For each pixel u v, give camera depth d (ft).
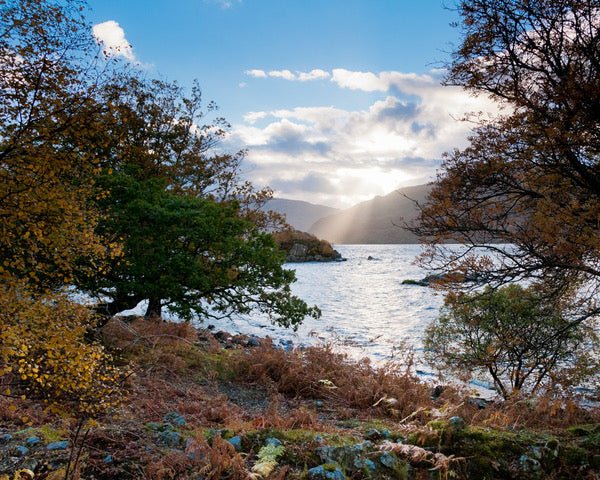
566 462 19.57
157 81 63.77
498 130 29.12
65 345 16.46
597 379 36.78
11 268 19.66
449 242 30.58
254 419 25.41
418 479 18.71
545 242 26.61
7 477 15.44
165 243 43.96
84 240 21.76
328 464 18.02
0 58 17.10
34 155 17.85
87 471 16.69
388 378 39.40
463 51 29.84
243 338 64.69
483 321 37.86
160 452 18.30
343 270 289.12
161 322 51.83
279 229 67.72
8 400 21.79
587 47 26.11
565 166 26.94
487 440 20.62
